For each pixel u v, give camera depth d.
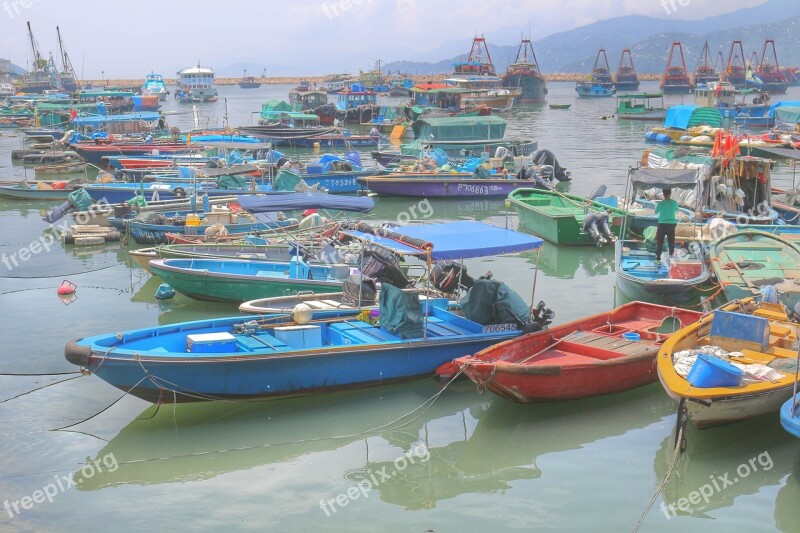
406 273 20.67
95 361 12.46
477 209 33.34
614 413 13.62
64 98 93.94
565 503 10.88
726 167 26.91
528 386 13.02
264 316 15.25
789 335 13.63
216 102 139.25
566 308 19.42
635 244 23.39
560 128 72.19
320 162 39.06
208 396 13.10
